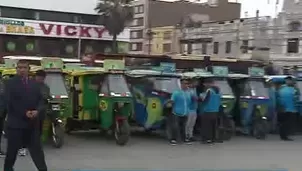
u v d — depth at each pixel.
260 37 49.75
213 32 56.91
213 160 11.07
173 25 77.50
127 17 53.94
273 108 15.61
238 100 15.66
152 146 13.14
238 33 52.62
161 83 14.47
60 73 13.32
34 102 7.43
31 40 50.03
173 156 11.50
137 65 20.52
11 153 7.49
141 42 84.81
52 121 12.44
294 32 46.38
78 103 14.39
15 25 48.78
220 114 14.51
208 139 13.97
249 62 23.12
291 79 15.54
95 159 10.78
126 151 12.12
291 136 16.28
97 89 14.23
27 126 7.41
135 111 14.75
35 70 13.05
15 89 7.33
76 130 15.41
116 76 13.97
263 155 12.02
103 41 54.06
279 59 47.34
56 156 11.10
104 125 13.90
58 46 51.47
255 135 15.39
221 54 55.12
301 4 46.47
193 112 14.09
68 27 51.50
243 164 10.64
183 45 64.00
